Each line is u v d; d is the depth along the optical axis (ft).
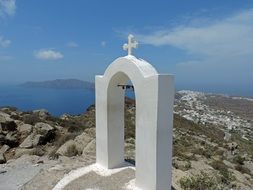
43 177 43.91
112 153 42.14
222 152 98.78
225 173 65.05
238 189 58.18
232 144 123.34
